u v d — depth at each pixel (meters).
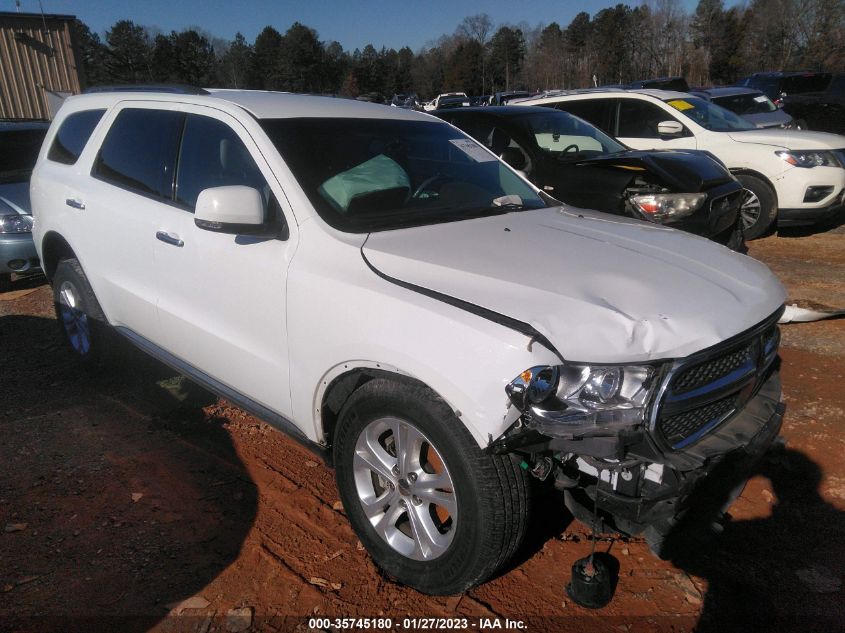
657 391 2.26
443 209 3.43
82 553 3.02
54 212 4.71
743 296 2.65
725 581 2.86
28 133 8.16
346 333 2.69
